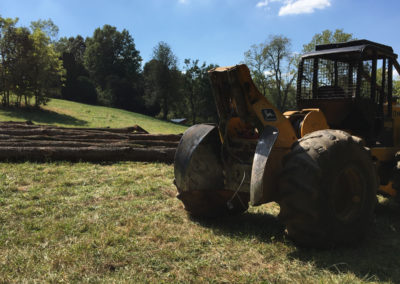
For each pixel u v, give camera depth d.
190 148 4.09
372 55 4.51
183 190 4.05
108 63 77.38
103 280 2.62
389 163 4.73
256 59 51.66
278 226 4.02
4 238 3.44
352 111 4.40
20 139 9.04
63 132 10.72
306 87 4.81
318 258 3.08
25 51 31.80
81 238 3.48
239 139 4.07
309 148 3.15
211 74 3.71
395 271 2.86
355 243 3.43
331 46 4.66
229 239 3.55
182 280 2.67
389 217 4.43
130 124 30.73
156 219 4.17
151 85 66.38
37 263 2.91
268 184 3.30
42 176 6.54
